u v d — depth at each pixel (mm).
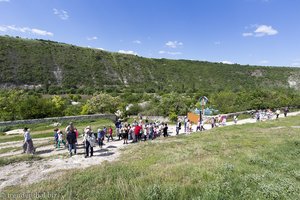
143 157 12117
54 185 7691
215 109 39875
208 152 12547
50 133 24391
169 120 35125
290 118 30828
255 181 7074
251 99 43344
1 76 78312
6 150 16594
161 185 6750
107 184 7410
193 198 5855
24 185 8641
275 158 10578
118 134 20656
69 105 45125
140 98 58469
